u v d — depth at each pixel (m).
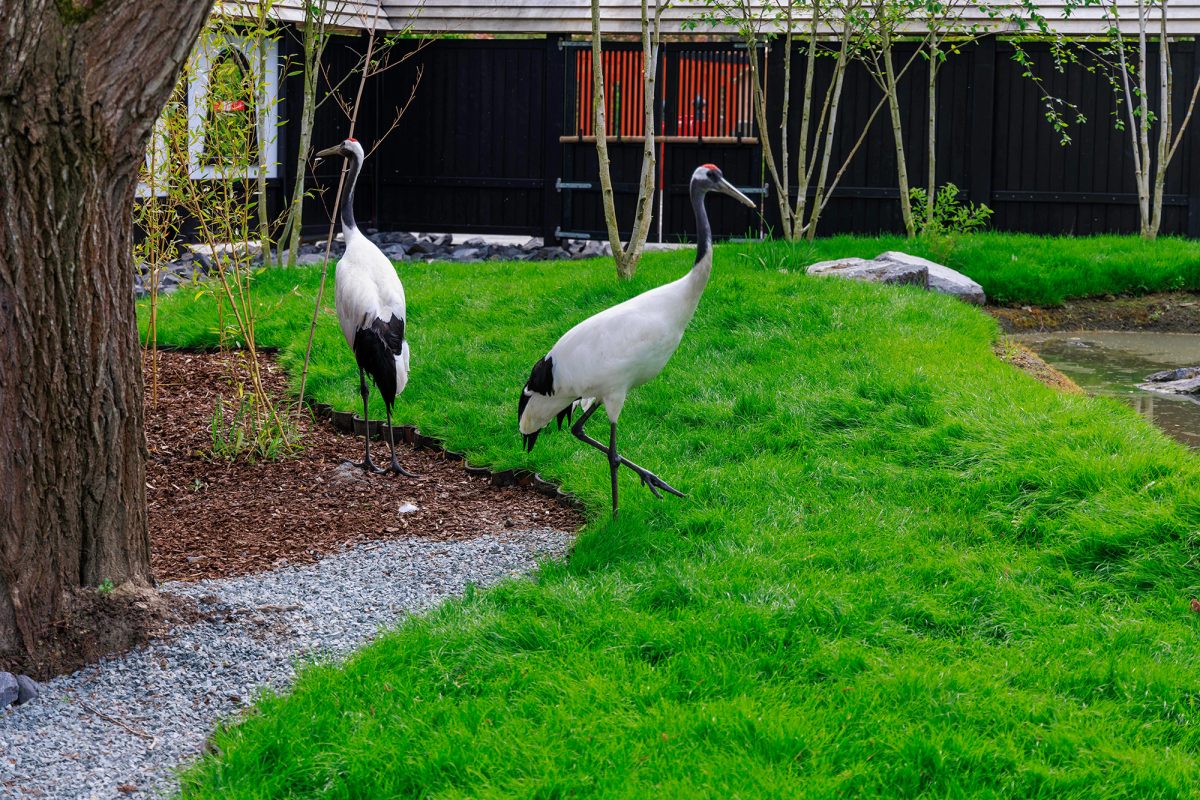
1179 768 3.85
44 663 4.53
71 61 4.14
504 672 4.47
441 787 3.80
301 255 14.98
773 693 4.24
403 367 7.18
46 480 4.51
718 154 16.34
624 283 10.45
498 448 7.13
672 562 5.36
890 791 3.77
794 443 7.04
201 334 9.89
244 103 8.52
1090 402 7.54
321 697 4.28
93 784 3.87
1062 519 5.75
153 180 8.11
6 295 4.33
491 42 17.00
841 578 5.18
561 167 16.72
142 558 4.95
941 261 13.16
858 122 16.12
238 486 6.86
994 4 15.49
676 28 16.06
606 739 3.98
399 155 17.62
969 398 7.34
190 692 4.46
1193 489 5.70
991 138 15.90
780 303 9.70
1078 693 4.35
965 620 4.88
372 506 6.55
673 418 7.48
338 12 12.27
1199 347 11.47
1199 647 4.64
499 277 12.16
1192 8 15.27
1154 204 14.79
